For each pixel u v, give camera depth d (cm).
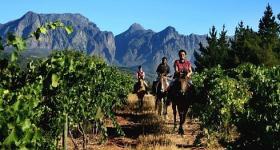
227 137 1487
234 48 6231
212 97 1525
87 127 1536
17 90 660
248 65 2066
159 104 2388
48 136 982
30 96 645
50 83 705
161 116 2161
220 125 1507
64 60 739
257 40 6012
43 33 614
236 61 5641
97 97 1391
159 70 2189
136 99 3153
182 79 1692
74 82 1017
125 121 2202
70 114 1227
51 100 973
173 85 1717
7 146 482
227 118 1487
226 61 6012
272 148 716
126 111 2647
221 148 1460
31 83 686
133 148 1459
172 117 2311
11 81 670
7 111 504
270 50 5572
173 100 1714
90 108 1362
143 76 2719
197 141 1488
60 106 1002
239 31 6419
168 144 1455
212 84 1556
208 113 1520
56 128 1011
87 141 1533
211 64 6388
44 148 928
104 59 1895
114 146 1529
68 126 1290
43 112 950
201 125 1580
